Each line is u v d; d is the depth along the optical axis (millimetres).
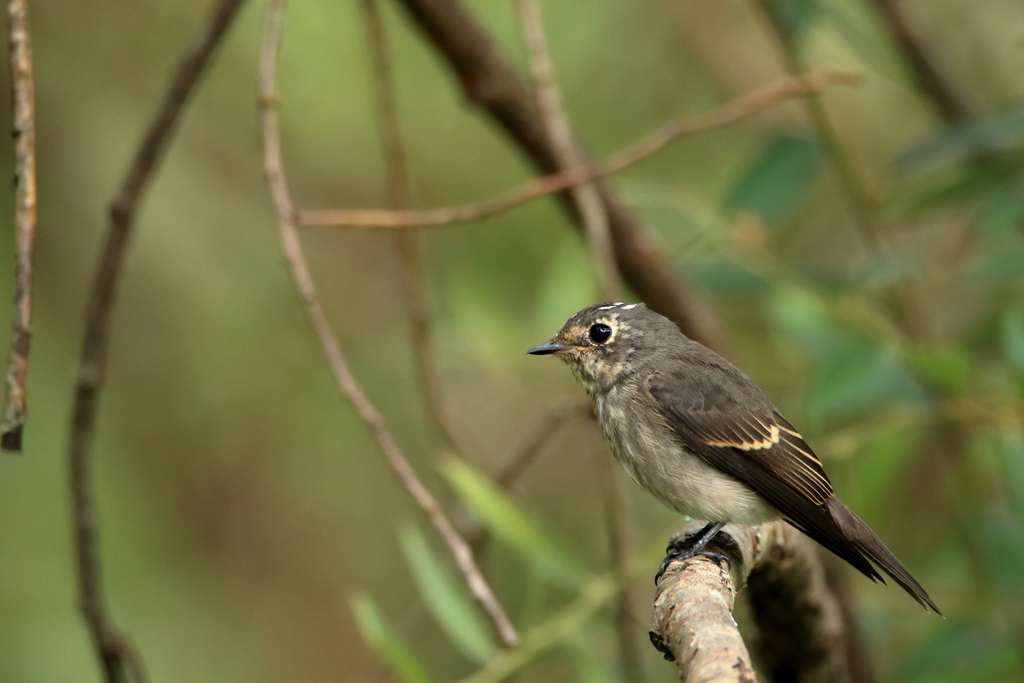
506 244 12453
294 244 7191
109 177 11500
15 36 5922
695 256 9969
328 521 12664
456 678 11633
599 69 12570
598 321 8867
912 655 8836
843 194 13172
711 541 7211
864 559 7801
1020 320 8641
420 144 12383
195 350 11969
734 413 8367
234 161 12125
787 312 9133
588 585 7926
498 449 12453
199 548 12312
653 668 9734
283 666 12211
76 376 8242
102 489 11820
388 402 12289
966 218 11875
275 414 12258
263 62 7438
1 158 10984
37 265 11367
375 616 6945
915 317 9844
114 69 11617
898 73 10953
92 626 8109
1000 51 12305
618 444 8664
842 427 10664
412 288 9203
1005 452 8773
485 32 9312
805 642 7898
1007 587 9039
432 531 12641
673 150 12742
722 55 12703
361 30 11711
